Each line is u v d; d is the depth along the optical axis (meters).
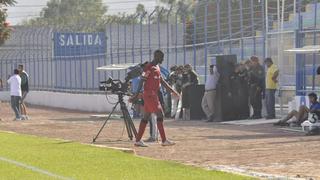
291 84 68.31
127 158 34.59
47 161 33.78
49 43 115.50
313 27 68.75
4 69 129.25
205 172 29.05
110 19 110.75
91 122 67.75
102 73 97.56
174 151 38.94
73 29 111.12
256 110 64.44
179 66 71.38
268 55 71.81
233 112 63.88
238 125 58.62
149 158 34.84
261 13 75.94
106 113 86.50
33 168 31.38
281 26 72.12
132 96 43.72
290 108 60.72
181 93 68.06
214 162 33.53
